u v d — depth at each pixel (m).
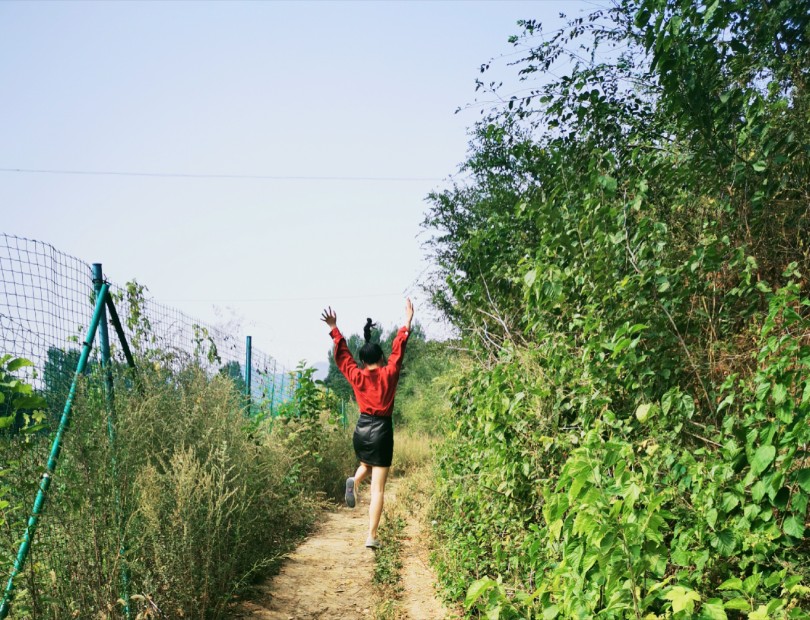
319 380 9.92
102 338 4.46
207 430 5.16
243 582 4.73
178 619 4.03
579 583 2.60
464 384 6.73
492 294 6.55
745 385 3.25
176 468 4.42
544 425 4.39
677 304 4.07
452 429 7.05
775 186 4.38
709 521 2.74
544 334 5.03
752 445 2.92
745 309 4.18
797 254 4.27
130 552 3.90
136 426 4.32
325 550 6.41
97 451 3.86
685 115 4.45
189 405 5.49
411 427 19.06
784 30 4.94
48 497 3.54
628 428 3.63
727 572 2.88
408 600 5.14
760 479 2.79
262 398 8.98
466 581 4.77
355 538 7.00
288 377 9.92
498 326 6.71
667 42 4.32
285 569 5.63
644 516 2.49
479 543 5.04
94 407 3.96
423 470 10.40
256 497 5.37
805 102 4.66
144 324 5.70
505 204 9.92
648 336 3.90
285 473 6.82
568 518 2.81
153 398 4.77
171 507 4.27
